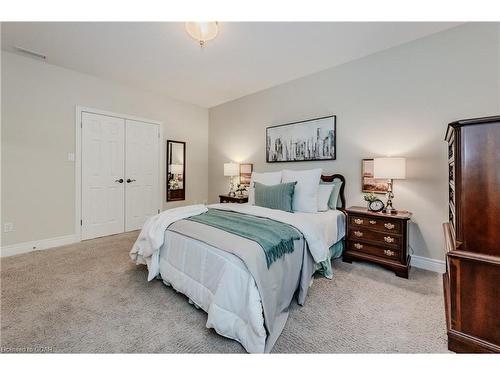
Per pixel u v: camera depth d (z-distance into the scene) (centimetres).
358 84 287
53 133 311
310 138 333
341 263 258
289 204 265
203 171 505
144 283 209
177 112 454
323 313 166
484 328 119
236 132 449
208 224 191
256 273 134
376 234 239
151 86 386
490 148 114
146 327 149
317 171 280
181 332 145
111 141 368
